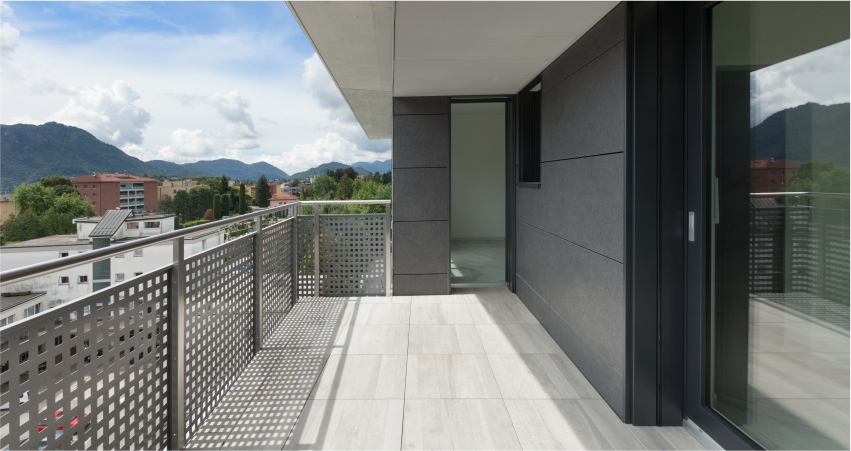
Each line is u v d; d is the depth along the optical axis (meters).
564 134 2.89
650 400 2.03
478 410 2.22
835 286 1.23
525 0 2.01
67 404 1.23
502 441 1.95
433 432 2.03
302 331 3.46
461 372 2.67
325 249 4.56
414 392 2.42
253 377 2.63
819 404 1.31
